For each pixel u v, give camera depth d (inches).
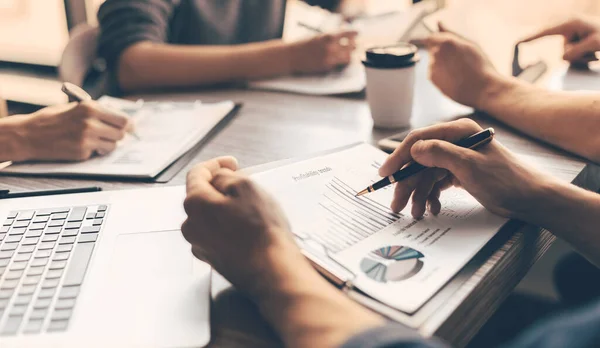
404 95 36.0
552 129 32.6
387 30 55.6
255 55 48.6
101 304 20.3
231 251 20.3
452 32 45.6
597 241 23.8
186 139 36.2
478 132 26.6
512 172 24.9
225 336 18.9
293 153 33.5
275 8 68.6
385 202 26.3
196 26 62.1
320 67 48.5
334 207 25.5
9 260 22.9
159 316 19.7
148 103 43.5
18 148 34.3
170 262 22.7
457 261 21.4
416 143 25.9
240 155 33.5
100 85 50.4
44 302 20.4
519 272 23.7
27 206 27.5
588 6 72.0
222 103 42.8
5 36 111.9
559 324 12.9
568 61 47.7
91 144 34.0
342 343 15.3
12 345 18.3
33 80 110.0
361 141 34.9
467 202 26.3
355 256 21.7
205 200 21.1
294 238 21.3
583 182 30.0
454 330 19.0
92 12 101.3
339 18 60.8
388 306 19.0
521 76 45.5
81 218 26.1
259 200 21.3
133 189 29.1
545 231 25.2
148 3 53.4
